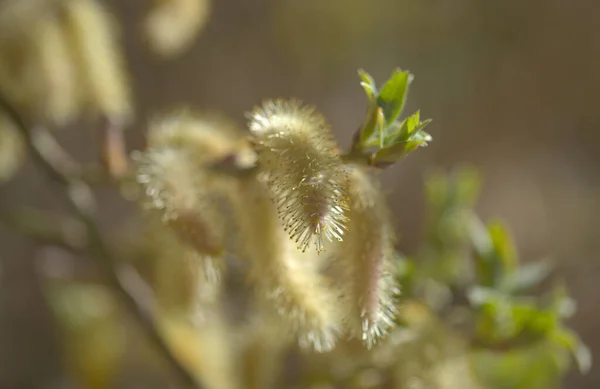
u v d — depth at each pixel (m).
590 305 0.68
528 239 0.83
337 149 0.23
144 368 0.50
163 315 0.33
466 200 0.33
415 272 0.31
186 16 0.34
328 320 0.24
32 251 0.69
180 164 0.25
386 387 0.29
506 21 0.86
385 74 0.82
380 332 0.23
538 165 0.87
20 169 0.68
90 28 0.32
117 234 0.36
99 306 0.38
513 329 0.29
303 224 0.21
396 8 0.81
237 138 0.28
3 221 0.35
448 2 0.83
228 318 0.34
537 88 0.88
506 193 0.85
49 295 0.38
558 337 0.28
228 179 0.25
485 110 0.86
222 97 0.80
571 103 0.89
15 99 0.33
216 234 0.24
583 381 0.66
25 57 0.32
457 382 0.29
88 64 0.31
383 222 0.23
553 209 0.84
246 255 0.24
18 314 0.68
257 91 0.81
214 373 0.32
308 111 0.23
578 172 0.87
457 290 0.32
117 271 0.33
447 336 0.29
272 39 0.81
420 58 0.83
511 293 0.29
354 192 0.23
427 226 0.33
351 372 0.29
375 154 0.23
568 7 0.87
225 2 0.81
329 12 0.80
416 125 0.23
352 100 0.81
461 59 0.84
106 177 0.31
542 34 0.87
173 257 0.28
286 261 0.24
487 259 0.29
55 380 0.67
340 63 0.81
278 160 0.22
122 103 0.31
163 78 0.77
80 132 0.72
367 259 0.23
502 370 0.32
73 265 0.39
